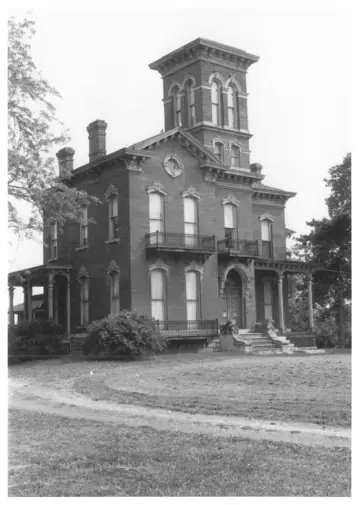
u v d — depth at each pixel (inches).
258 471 356.5
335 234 1806.1
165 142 1402.6
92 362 1117.1
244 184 1601.9
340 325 1836.9
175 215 1407.5
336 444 417.4
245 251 1537.9
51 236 1627.7
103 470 368.5
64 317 1574.8
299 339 1571.1
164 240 1369.3
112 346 1170.6
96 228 1432.1
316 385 718.5
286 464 369.4
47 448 425.1
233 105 1657.2
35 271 1487.5
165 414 554.3
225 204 1560.0
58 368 1007.6
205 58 1593.3
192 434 459.5
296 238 1925.4
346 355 1250.6
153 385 758.5
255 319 1578.5
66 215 1064.8
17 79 952.9
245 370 907.4
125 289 1334.9
